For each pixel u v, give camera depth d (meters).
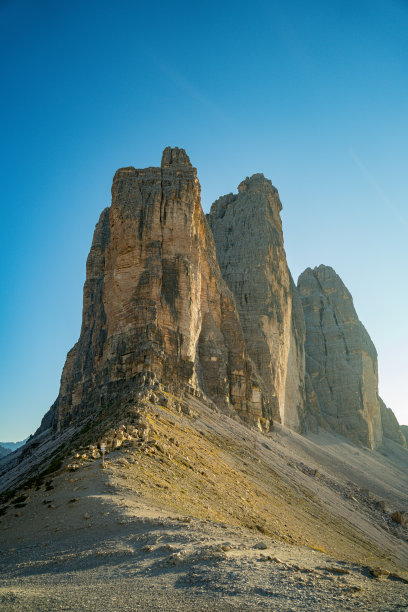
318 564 20.31
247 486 56.44
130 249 91.69
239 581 16.83
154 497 33.94
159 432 55.84
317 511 66.69
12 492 39.41
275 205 182.12
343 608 14.91
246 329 150.25
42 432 159.88
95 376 105.06
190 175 101.94
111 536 24.98
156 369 80.38
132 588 16.94
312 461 115.19
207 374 101.88
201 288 108.38
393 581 19.16
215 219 184.12
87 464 40.56
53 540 26.11
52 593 17.05
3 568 22.27
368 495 97.50
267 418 122.69
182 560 19.34
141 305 86.56
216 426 79.31
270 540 25.61
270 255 163.75
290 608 14.68
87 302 137.88
